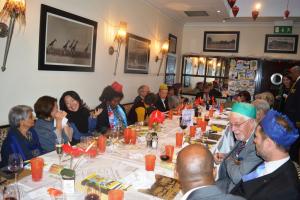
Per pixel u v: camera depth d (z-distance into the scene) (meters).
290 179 1.21
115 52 4.40
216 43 7.19
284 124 1.24
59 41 3.15
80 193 1.31
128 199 1.28
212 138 2.62
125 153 1.96
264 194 1.24
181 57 7.55
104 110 3.05
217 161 2.04
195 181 0.92
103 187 1.36
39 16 2.86
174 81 7.32
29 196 1.24
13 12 2.45
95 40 3.81
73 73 3.50
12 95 2.67
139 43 5.12
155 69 6.05
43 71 3.01
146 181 1.48
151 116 2.83
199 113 4.02
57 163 1.68
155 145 2.14
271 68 6.59
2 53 2.50
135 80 5.21
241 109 1.80
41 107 2.31
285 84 4.98
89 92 3.87
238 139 1.82
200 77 7.34
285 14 4.56
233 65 6.91
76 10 3.40
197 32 7.37
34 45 2.85
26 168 1.59
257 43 6.79
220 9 5.47
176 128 2.99
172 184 1.47
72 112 2.85
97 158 1.81
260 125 1.32
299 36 6.39
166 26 6.36
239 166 1.63
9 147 1.95
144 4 5.16
